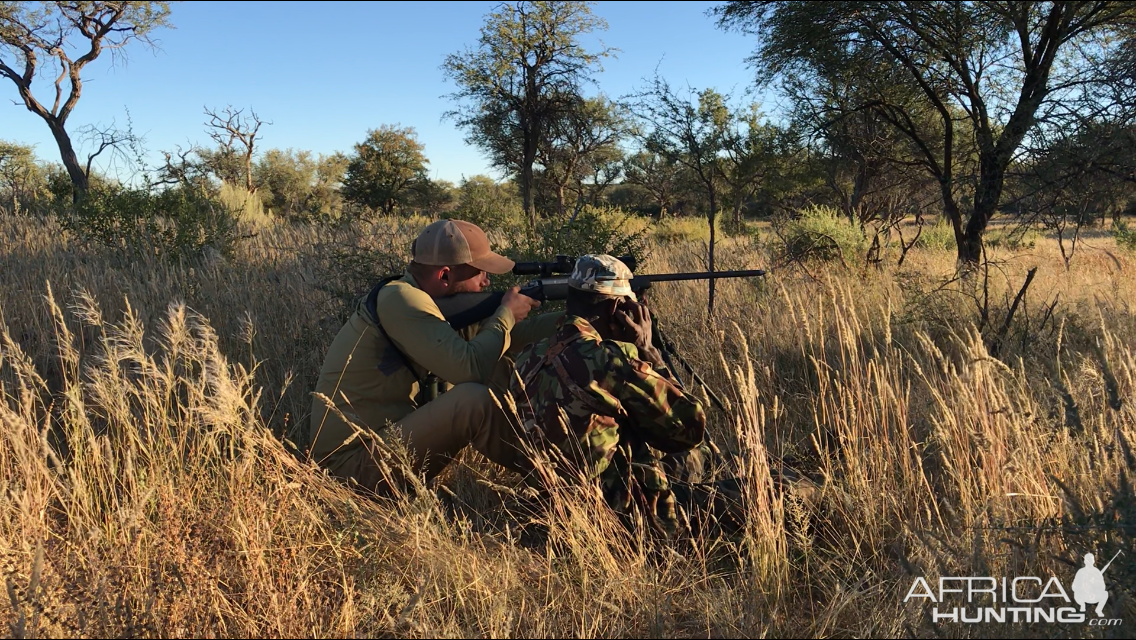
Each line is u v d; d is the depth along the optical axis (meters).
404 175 45.78
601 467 2.81
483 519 3.20
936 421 3.24
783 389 4.33
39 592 2.20
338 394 3.23
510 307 3.28
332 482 3.00
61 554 2.61
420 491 2.86
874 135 8.54
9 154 32.03
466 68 26.08
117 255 7.07
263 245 8.36
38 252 6.89
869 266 8.20
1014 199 6.16
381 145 45.19
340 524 2.85
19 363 3.21
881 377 3.48
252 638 2.25
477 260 3.34
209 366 2.99
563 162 28.72
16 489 2.82
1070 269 7.88
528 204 26.84
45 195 15.16
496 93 26.38
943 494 3.10
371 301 3.24
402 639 2.33
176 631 2.20
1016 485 2.86
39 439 2.80
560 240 5.38
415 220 14.44
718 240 13.23
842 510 2.97
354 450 3.23
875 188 9.95
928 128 8.23
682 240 15.38
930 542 2.54
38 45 22.80
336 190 49.66
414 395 3.37
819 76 8.08
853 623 2.42
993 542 2.61
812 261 8.52
